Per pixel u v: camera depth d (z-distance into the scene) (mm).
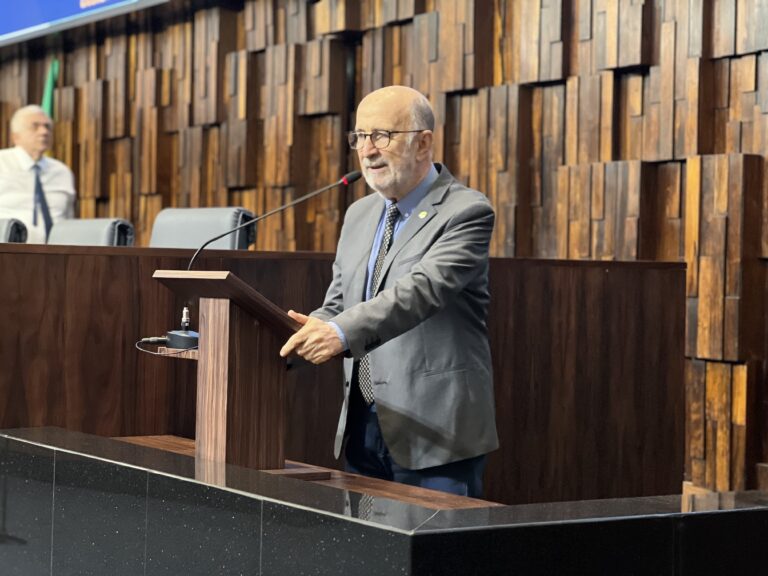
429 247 3391
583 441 4855
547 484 4766
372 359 3492
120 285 4090
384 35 7574
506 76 6918
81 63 10266
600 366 4898
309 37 8102
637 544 2521
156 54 9500
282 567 2580
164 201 9398
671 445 5109
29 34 9016
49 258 3955
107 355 4066
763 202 5723
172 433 4207
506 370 4656
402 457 3414
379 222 3639
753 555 2650
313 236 8141
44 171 7750
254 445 3230
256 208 8500
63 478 3285
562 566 2441
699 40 5902
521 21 6758
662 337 5066
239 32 8805
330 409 4449
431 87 7207
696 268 5879
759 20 5672
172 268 4176
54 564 3314
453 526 2373
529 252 6809
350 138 3527
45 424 3947
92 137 10023
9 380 3887
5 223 5461
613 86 6332
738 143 5816
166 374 4188
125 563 3031
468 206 3391
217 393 3207
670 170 6164
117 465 3068
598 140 6402
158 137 9367
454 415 3418
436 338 3451
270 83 8273
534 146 6797
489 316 4613
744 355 5750
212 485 2771
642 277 5004
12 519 3520
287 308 4383
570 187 6480
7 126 11031
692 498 2768
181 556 2848
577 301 4832
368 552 2389
